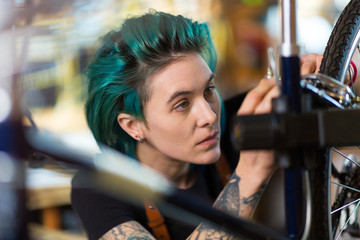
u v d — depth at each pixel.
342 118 0.60
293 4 0.65
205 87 1.20
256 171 0.90
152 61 1.18
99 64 1.28
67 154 0.46
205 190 1.45
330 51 1.05
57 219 1.85
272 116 0.59
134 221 1.25
